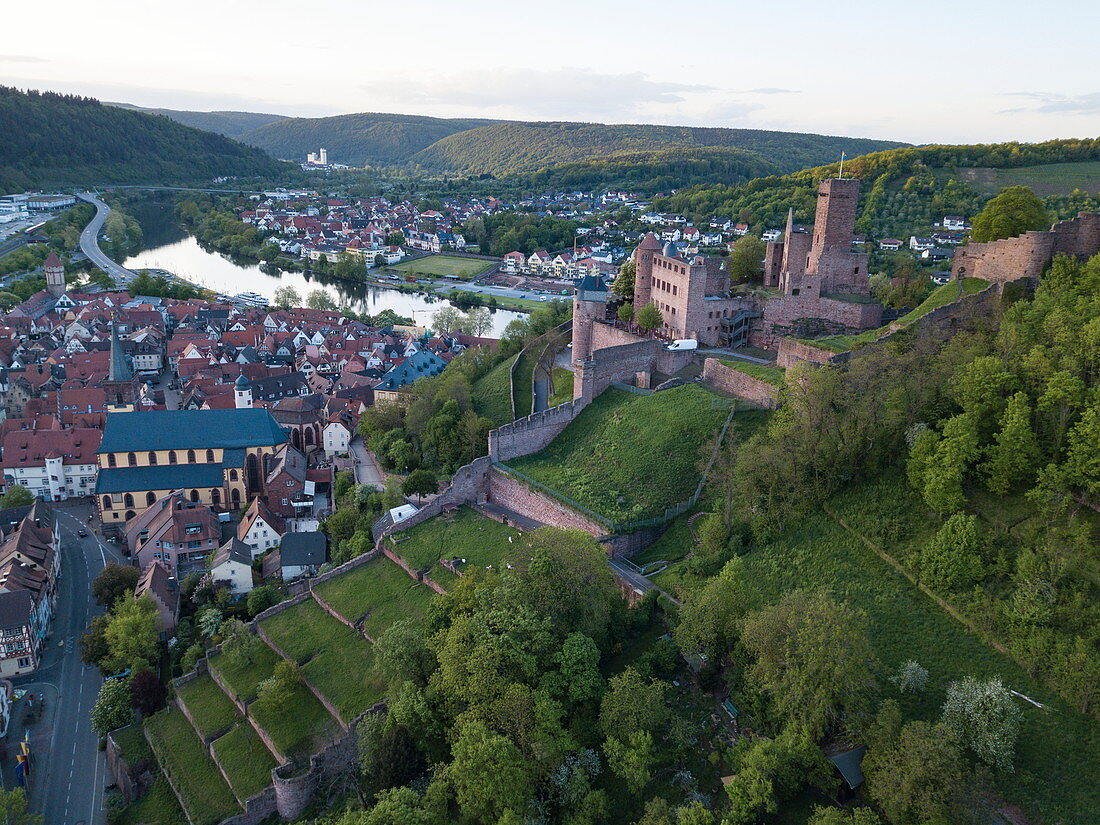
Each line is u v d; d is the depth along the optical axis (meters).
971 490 80.38
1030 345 86.38
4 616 110.31
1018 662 66.56
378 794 74.69
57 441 166.25
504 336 197.38
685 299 140.75
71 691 109.44
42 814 89.69
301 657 99.00
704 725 72.44
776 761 62.47
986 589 71.88
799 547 86.00
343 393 196.88
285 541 128.88
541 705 71.81
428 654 84.56
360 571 112.62
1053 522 73.38
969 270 118.00
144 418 159.38
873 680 65.00
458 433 142.25
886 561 80.31
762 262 158.00
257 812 83.12
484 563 105.19
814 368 102.94
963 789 56.09
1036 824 57.38
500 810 67.81
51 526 144.00
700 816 61.97
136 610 111.00
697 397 121.06
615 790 70.56
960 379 84.62
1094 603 65.69
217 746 90.44
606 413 127.12
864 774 61.66
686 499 105.75
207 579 124.19
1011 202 115.56
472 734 70.31
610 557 99.19
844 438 89.94
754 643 68.50
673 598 87.44
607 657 81.62
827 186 134.50
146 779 91.00
